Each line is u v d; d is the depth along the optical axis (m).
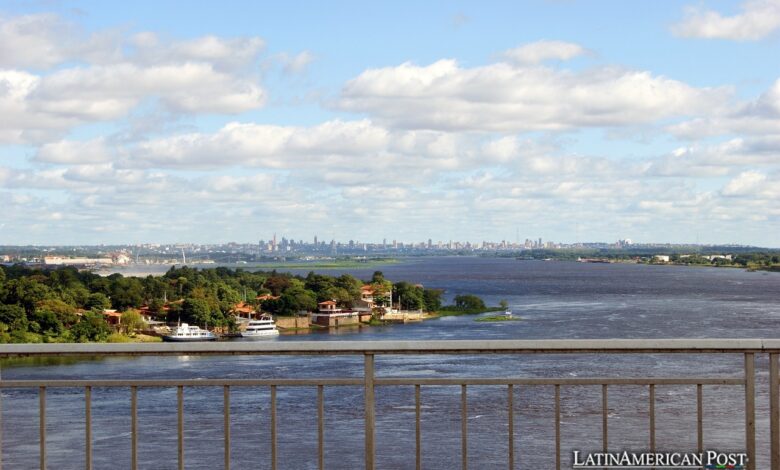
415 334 104.81
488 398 42.88
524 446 31.58
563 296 174.00
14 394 45.84
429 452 31.11
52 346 5.99
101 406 41.94
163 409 40.91
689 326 98.25
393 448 32.00
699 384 6.24
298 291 142.25
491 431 34.53
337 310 136.50
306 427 36.41
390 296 152.12
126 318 111.88
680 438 31.17
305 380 6.28
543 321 112.81
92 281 135.88
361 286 162.12
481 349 5.99
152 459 30.73
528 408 39.72
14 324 95.25
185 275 157.00
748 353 6.13
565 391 44.34
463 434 6.27
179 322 116.25
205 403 42.62
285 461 30.38
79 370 59.81
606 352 6.00
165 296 132.88
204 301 123.12
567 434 33.34
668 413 36.50
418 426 6.22
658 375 49.75
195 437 34.28
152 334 111.81
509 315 123.81
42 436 6.27
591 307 137.62
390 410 39.94
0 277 106.31
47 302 101.00
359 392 45.91
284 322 131.38
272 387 6.30
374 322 135.25
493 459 29.66
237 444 33.06
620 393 43.00
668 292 184.38
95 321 102.25
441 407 40.75
